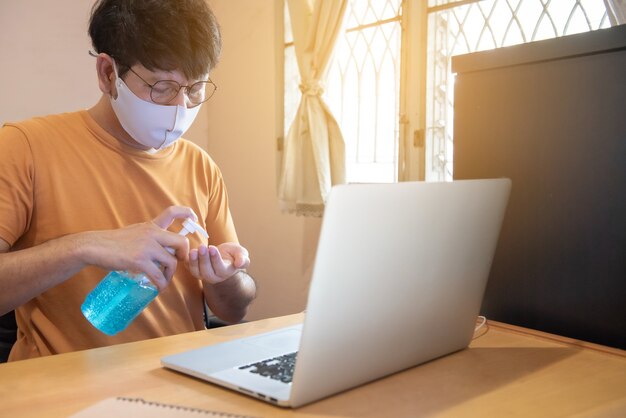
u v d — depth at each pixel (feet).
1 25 10.48
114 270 3.13
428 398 2.48
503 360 3.02
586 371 2.87
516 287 3.73
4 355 4.66
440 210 2.68
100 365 2.84
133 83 3.96
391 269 2.50
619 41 3.16
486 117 3.81
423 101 8.80
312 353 2.28
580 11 7.14
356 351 2.47
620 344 3.29
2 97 10.57
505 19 7.91
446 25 8.61
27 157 4.09
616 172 3.26
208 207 4.99
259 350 2.93
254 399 2.42
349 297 2.35
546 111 3.52
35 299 4.18
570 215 3.46
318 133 9.29
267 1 11.16
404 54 9.00
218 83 12.57
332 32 9.11
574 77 3.39
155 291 3.18
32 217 4.15
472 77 3.87
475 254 3.00
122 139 4.45
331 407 2.36
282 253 11.09
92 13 4.17
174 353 3.06
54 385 2.56
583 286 3.43
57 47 11.07
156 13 3.80
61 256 3.19
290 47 10.50
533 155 3.60
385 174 9.62
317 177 9.23
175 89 4.00
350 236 2.28
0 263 3.32
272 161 11.24
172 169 4.72
